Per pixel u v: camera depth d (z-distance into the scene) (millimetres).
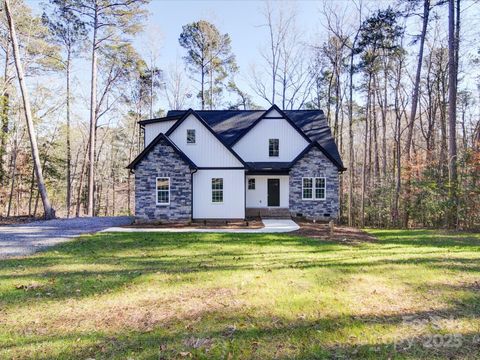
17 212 25281
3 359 3188
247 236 11320
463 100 24688
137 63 25688
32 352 3330
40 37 20828
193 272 6426
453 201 14016
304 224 15547
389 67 21984
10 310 4480
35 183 25062
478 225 14008
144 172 15516
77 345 3482
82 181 29891
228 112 20547
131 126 31094
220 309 4484
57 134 24234
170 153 15594
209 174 16156
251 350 3352
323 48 21891
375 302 4684
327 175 17812
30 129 16422
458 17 15836
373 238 11297
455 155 14102
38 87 22406
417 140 28750
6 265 7023
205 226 14312
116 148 35594
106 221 16109
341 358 3172
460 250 8500
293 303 4672
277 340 3566
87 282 5770
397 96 22344
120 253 8336
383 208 19188
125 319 4180
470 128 25672
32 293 5180
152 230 12914
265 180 18375
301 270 6484
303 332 3748
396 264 6863
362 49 18078
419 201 16703
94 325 4000
